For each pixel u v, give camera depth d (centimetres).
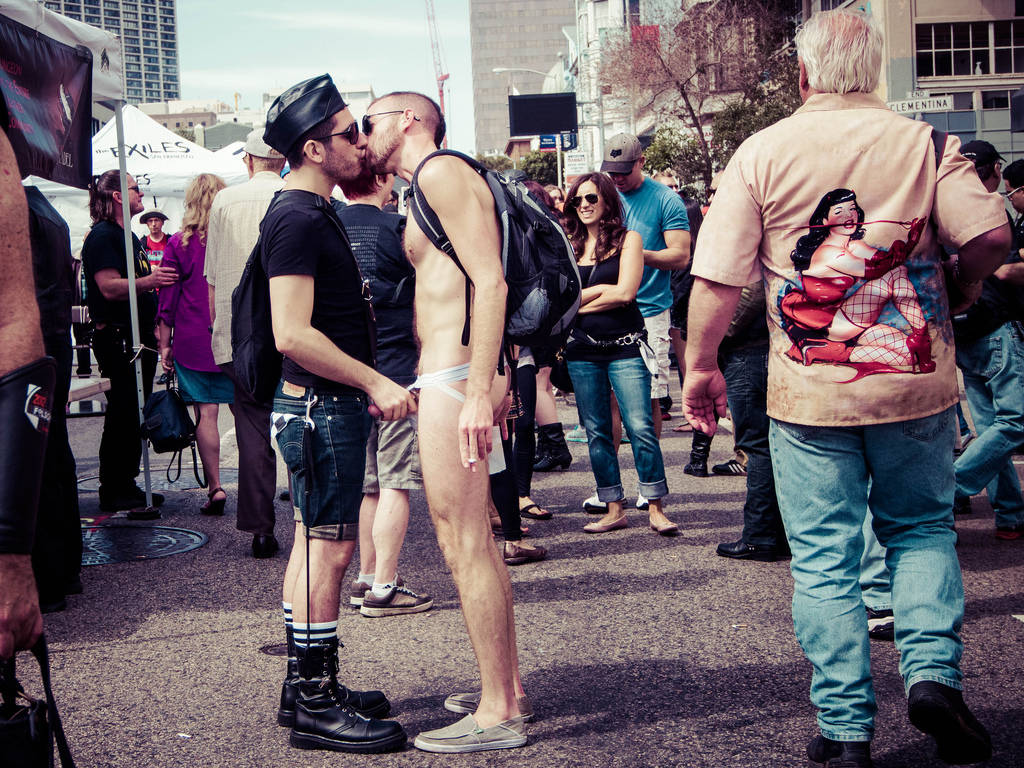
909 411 283
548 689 372
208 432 705
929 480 288
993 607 445
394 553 470
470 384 309
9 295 163
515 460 660
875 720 335
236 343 344
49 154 584
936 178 285
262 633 451
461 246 311
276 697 376
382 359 503
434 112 346
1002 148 2494
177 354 690
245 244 574
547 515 660
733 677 378
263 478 584
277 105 337
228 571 557
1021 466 747
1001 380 534
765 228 294
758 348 529
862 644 286
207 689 385
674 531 602
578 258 611
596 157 6247
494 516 618
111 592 520
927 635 278
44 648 175
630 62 3594
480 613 324
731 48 3459
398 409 329
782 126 293
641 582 508
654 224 655
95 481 847
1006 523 557
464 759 317
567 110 3272
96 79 659
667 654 405
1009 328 531
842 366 284
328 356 321
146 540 629
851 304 284
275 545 591
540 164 7544
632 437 607
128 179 718
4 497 156
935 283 289
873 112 287
